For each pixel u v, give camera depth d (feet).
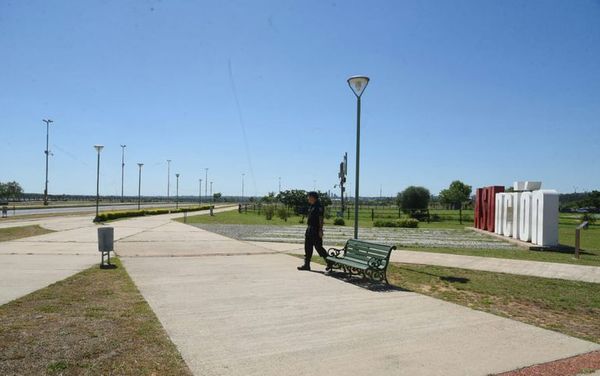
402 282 30.27
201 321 19.76
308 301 24.08
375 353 16.14
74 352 15.29
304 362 15.12
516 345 17.25
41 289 25.82
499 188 76.64
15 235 60.80
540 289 28.66
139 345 16.21
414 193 138.51
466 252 48.80
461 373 14.42
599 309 23.77
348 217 134.21
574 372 14.62
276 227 88.58
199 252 45.27
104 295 24.45
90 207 205.87
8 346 15.80
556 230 52.65
